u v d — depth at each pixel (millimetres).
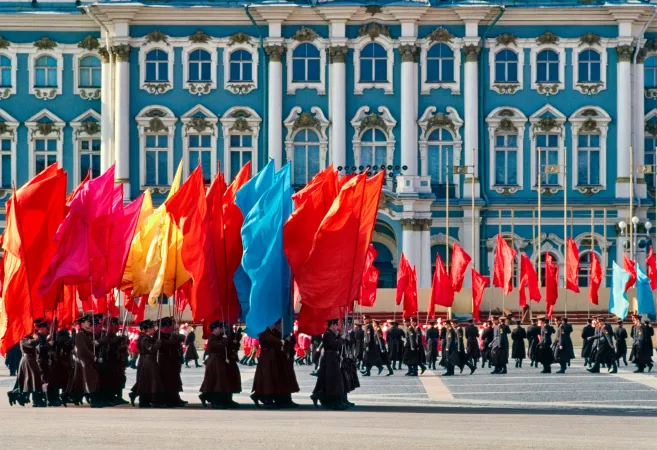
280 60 132625
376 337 81500
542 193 133625
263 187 56344
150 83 133000
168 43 133000
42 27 135125
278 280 52500
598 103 133875
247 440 35094
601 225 133625
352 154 133250
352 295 52469
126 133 132250
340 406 50438
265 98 133000
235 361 51750
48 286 52500
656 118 136750
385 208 127375
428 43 133250
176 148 133125
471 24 132625
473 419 44719
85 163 135750
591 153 134250
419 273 127250
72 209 53188
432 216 132375
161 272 56031
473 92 132875
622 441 35750
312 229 52812
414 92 132875
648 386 67500
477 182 132625
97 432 37500
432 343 88062
